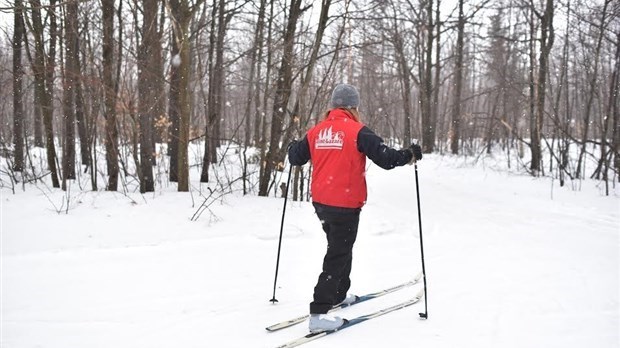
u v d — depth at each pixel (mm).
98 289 4316
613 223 7996
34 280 4469
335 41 9828
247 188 10094
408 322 3732
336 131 3584
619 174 12477
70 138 10625
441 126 27859
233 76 14836
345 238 3613
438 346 3305
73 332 3471
